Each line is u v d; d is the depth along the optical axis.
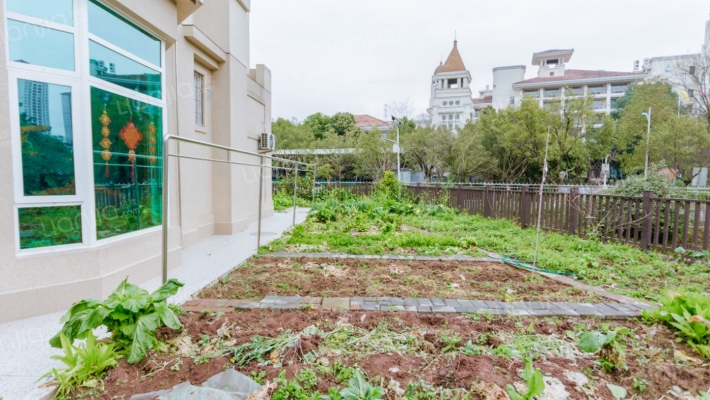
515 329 2.55
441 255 5.01
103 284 3.15
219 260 4.64
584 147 17.84
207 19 6.73
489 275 4.00
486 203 9.45
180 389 1.76
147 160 3.98
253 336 2.35
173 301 3.04
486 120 20.19
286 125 30.05
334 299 3.12
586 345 2.05
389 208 10.62
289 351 2.18
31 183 2.83
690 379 1.97
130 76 3.69
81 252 3.04
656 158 17.22
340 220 8.62
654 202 5.31
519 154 18.30
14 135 2.72
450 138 20.58
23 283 2.78
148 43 3.95
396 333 2.45
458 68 38.19
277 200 13.95
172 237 4.29
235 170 7.04
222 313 2.73
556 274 4.08
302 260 4.62
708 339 2.28
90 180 3.14
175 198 4.50
